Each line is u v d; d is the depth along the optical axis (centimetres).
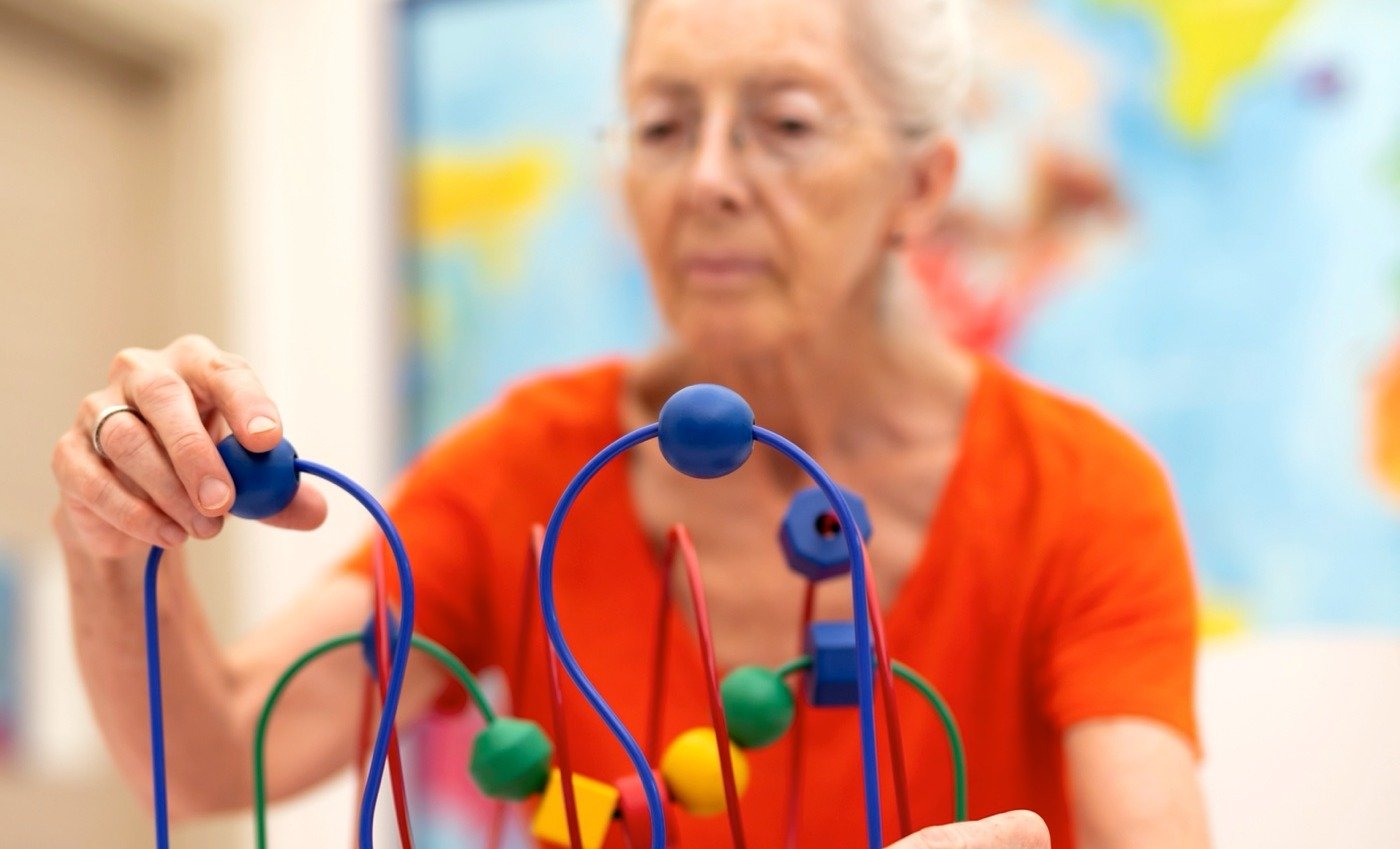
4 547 143
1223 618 128
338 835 153
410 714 73
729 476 70
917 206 69
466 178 156
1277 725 122
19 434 145
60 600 147
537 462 75
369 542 74
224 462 42
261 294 160
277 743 65
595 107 150
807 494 46
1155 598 64
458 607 74
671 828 47
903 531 69
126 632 56
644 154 65
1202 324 131
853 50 61
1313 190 128
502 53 155
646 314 148
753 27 60
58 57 150
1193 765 59
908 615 67
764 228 61
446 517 75
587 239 151
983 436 70
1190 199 132
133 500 44
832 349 67
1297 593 127
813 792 65
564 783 43
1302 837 119
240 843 154
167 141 161
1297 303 128
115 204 158
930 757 65
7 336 144
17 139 145
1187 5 132
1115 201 133
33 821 142
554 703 43
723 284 62
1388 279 125
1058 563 66
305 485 50
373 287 159
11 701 142
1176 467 131
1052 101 134
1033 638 66
